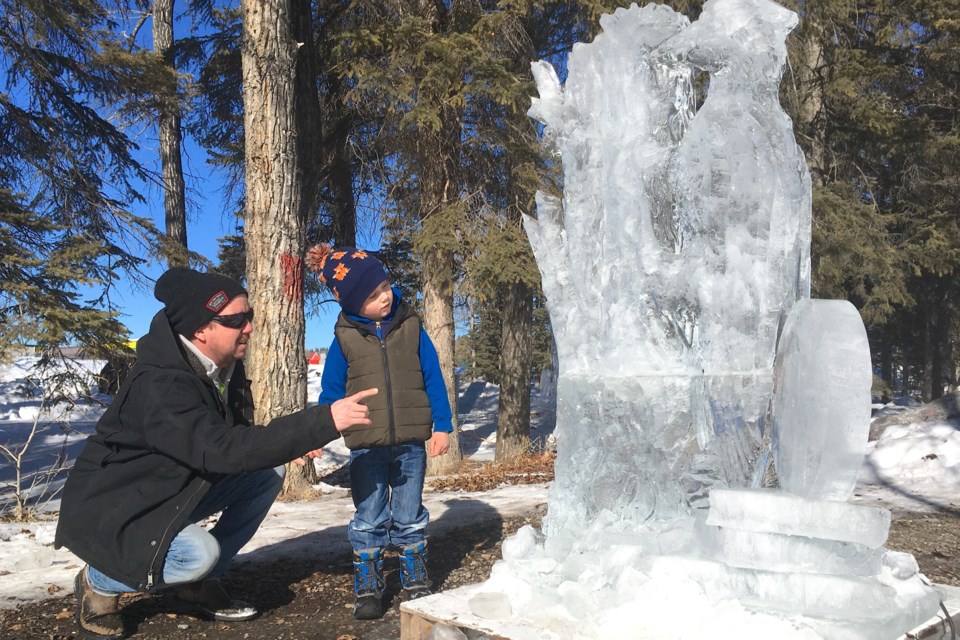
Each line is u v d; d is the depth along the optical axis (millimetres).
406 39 8523
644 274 2074
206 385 2322
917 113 13578
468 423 18031
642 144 2100
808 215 1992
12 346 6934
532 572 2088
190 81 11102
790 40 10570
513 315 11531
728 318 1932
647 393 2014
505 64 8719
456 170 9570
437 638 1848
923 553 3641
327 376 2771
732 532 1735
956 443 6090
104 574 2250
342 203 11938
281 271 6301
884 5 11703
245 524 2695
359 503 2711
